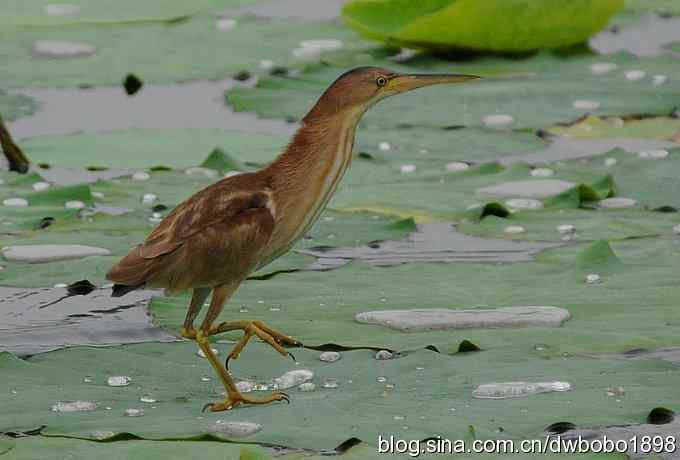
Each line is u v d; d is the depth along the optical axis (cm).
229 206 934
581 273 1120
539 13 1870
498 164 1446
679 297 1058
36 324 1064
